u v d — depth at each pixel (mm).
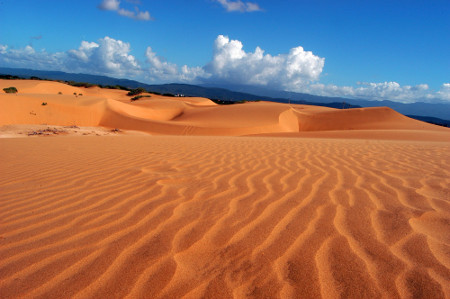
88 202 3102
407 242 2152
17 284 1707
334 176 4188
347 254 1998
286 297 1591
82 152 6723
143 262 1925
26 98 46031
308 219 2590
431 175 4250
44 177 4250
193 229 2412
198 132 42844
